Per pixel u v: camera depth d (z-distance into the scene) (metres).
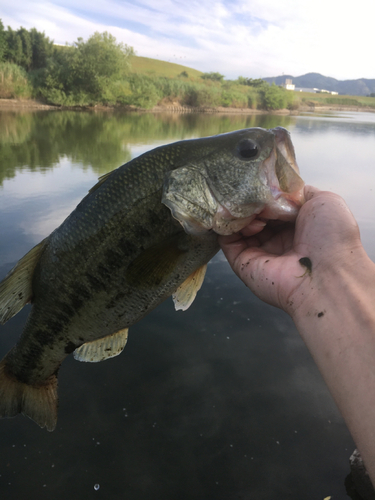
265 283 0.26
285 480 0.37
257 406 0.44
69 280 0.32
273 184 0.29
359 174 1.58
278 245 0.31
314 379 0.48
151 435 0.41
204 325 0.58
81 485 0.36
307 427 0.42
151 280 0.31
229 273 0.74
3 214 0.95
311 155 2.05
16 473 0.37
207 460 0.39
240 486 0.37
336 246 0.23
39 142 2.10
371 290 0.21
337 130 3.91
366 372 0.18
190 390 0.46
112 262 0.31
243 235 0.32
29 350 0.35
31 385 0.36
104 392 0.46
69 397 0.45
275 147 0.30
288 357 0.52
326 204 0.25
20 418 0.43
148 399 0.45
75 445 0.40
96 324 0.32
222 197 0.30
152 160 0.31
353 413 0.18
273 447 0.40
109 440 0.41
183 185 0.29
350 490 0.36
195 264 0.33
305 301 0.23
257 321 0.59
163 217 0.30
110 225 0.31
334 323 0.21
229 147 0.30
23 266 0.32
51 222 0.91
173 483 0.37
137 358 0.51
